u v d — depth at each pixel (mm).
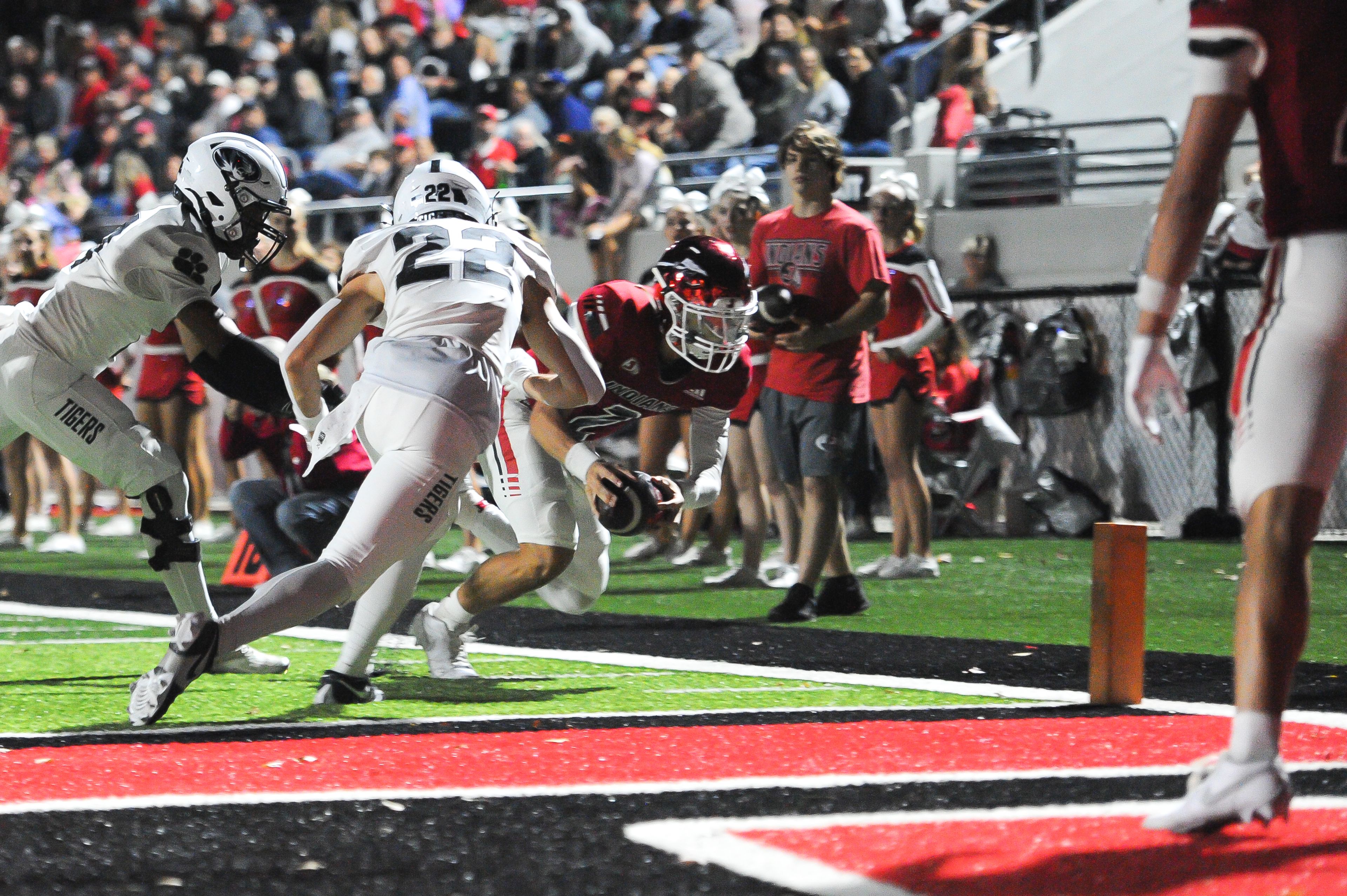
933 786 9953
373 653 13734
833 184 19469
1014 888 7582
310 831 8898
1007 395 31516
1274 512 8188
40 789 10023
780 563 25172
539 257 13016
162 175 48469
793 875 7863
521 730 12219
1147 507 30594
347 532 12109
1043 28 40531
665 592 23016
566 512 14297
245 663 15359
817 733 11977
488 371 12398
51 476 36312
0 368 13844
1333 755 10906
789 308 18562
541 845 8539
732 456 23344
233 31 55406
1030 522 31109
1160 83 38656
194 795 9867
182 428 30766
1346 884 7566
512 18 52250
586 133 40844
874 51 39219
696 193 28250
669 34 46094
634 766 10758
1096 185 34219
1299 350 8219
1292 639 8180
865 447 20156
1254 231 29156
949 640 17719
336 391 14883
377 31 49562
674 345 14328
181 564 14219
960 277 34844
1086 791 9781
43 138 53750
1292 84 8164
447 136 46031
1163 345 8508
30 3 62812
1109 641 13203
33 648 17531
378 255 12617
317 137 47750
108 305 13633
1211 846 8289
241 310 25188
